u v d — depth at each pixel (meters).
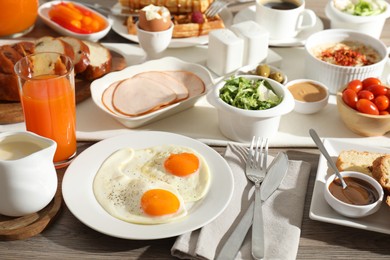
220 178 1.02
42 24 1.48
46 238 0.97
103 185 1.01
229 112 1.12
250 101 1.13
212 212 0.97
